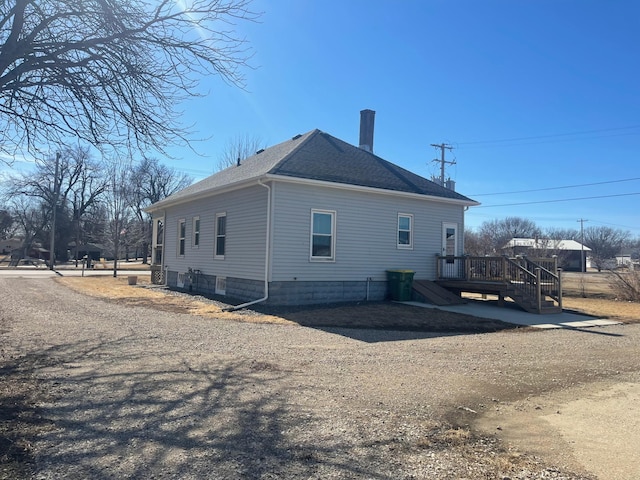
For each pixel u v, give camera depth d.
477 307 15.30
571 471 3.63
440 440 4.20
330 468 3.54
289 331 10.15
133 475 3.34
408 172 19.41
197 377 6.06
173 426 4.32
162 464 3.53
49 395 5.14
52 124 7.40
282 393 5.45
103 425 4.31
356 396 5.44
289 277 14.41
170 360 7.01
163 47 7.06
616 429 4.64
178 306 13.86
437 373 6.77
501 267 15.52
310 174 14.77
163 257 22.83
